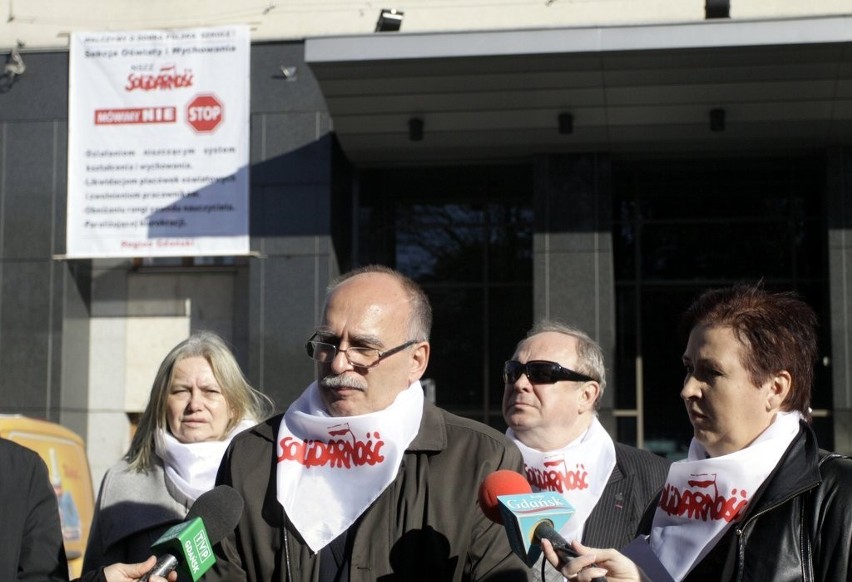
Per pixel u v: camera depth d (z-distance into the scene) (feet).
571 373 13.42
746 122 36.50
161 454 14.17
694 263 40.63
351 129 38.19
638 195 41.11
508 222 41.45
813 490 8.58
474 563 9.27
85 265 41.81
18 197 40.16
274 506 9.49
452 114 37.11
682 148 38.75
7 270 40.09
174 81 39.45
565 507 8.59
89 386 42.04
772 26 32.14
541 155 38.93
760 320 8.98
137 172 39.55
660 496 9.50
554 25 36.83
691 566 8.79
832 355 36.86
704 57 33.30
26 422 20.26
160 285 42.22
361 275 9.98
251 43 39.42
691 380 9.15
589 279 38.01
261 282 38.68
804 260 40.09
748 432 8.99
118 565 9.38
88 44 39.86
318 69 34.65
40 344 39.81
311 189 38.70
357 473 9.34
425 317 10.05
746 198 40.60
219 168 39.14
